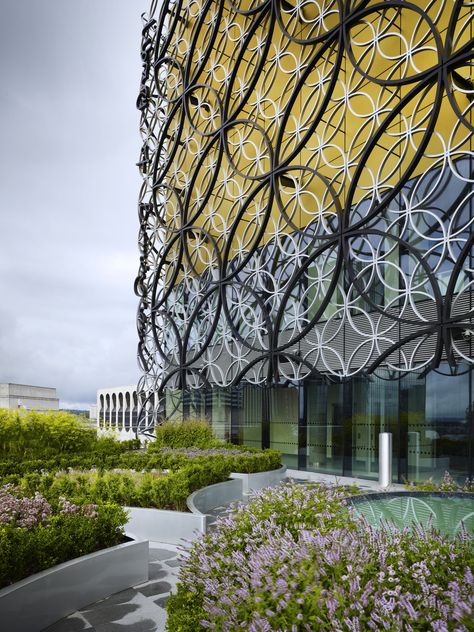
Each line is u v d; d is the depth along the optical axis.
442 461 13.43
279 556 3.81
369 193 12.34
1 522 6.11
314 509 5.82
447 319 10.23
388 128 12.91
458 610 2.64
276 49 15.84
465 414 13.04
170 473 11.22
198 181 20.56
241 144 17.02
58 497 8.03
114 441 18.88
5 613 4.87
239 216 17.16
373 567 3.55
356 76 14.23
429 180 12.66
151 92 25.67
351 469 16.03
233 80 18.02
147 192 25.09
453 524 7.66
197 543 5.08
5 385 61.91
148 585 6.62
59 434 15.76
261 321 15.98
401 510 8.47
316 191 15.55
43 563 5.59
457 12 10.44
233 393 20.78
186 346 20.14
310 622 2.82
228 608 3.21
